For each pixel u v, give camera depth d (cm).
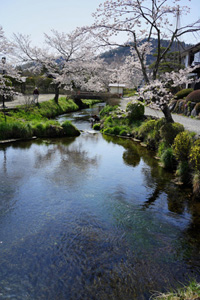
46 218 536
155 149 1199
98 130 1827
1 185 709
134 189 716
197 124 1359
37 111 2067
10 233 475
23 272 374
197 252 433
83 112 2959
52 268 384
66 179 779
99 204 611
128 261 404
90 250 430
